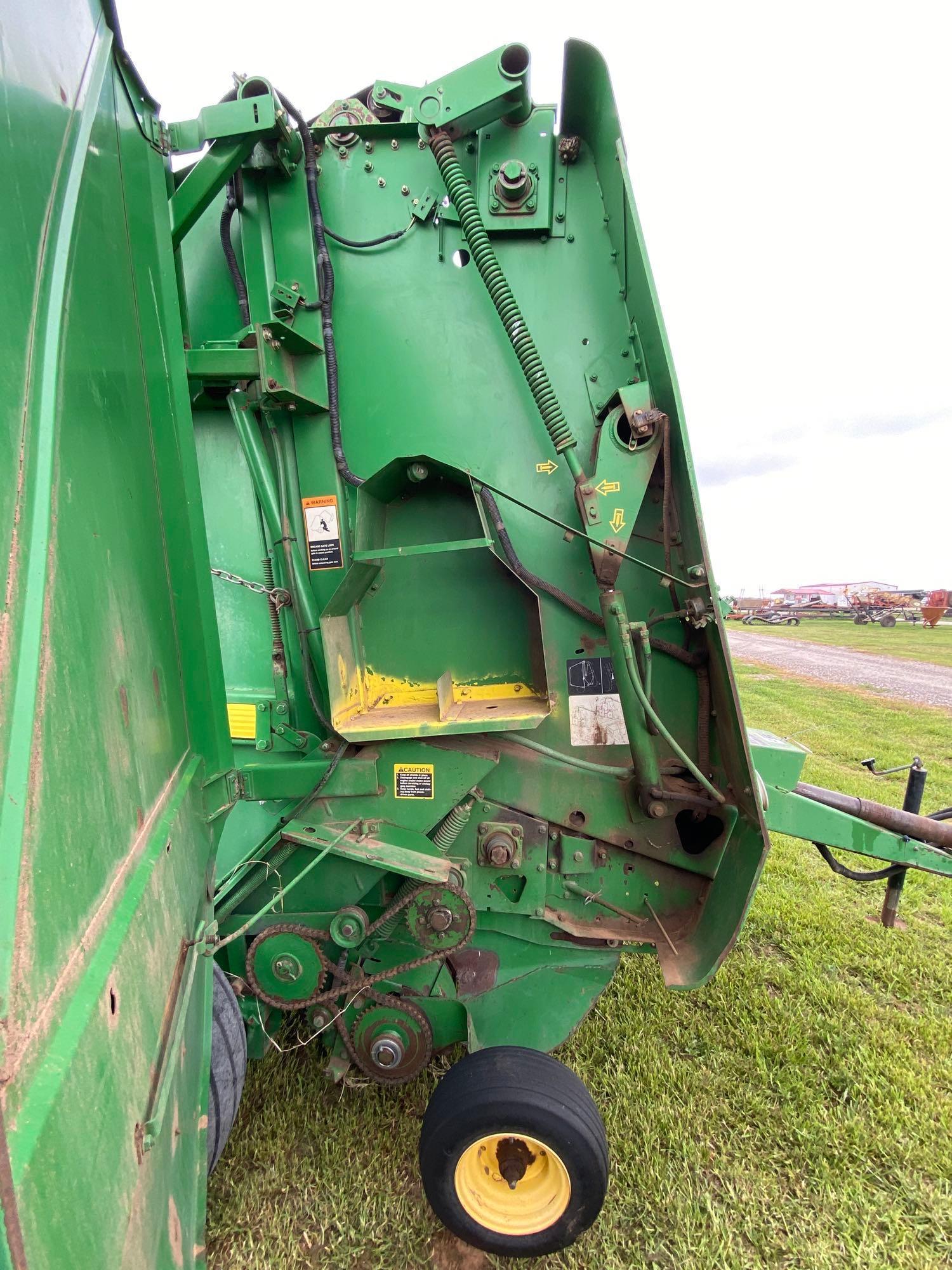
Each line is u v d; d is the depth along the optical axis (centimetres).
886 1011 322
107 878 99
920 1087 271
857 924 408
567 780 247
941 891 455
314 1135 246
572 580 243
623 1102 262
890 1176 235
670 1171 234
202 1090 147
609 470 219
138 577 144
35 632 77
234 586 267
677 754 240
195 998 147
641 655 240
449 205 237
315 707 248
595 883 254
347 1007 232
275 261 235
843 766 721
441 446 245
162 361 180
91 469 116
